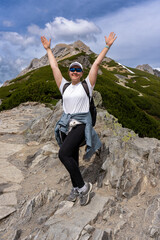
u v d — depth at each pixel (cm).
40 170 447
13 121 1000
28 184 391
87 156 288
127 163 349
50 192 328
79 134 272
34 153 522
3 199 338
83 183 281
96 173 372
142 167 349
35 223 279
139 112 1766
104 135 471
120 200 302
